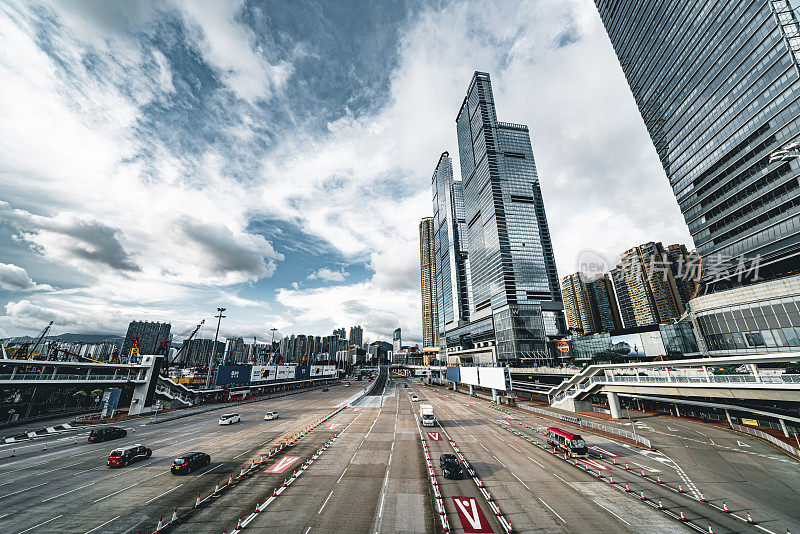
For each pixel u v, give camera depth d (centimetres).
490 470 2498
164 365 6325
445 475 2286
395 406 6906
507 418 5191
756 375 3012
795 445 3006
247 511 1739
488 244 15488
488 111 17500
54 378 4494
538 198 15588
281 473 2383
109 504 1816
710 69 9094
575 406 5506
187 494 1967
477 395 8981
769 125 7631
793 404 3584
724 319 7025
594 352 10825
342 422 4759
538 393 7606
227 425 4466
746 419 4053
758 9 7775
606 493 2042
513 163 16088
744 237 8300
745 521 1678
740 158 8325
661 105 10981
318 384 14412
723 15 8638
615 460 2766
